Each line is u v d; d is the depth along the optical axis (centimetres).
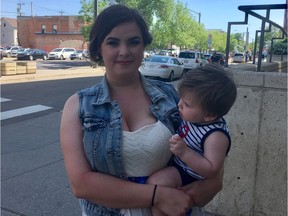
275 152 341
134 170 176
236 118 356
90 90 189
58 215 404
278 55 1175
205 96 170
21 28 7094
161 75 1952
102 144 172
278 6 354
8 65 1900
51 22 6875
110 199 169
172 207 169
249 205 357
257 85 344
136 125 184
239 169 358
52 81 1844
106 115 178
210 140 175
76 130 180
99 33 183
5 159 600
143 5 2955
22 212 410
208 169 171
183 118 182
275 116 338
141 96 194
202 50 7356
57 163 576
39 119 942
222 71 177
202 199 183
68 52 4638
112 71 185
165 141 181
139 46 185
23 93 1362
